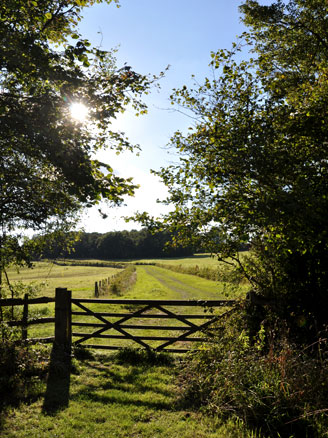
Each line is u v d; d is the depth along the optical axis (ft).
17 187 20.43
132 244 455.63
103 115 20.35
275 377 15.25
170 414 15.35
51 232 25.39
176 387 18.56
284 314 20.89
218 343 20.54
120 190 17.15
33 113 17.38
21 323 24.41
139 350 24.29
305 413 12.98
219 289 77.05
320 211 17.02
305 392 14.03
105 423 14.40
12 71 17.46
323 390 13.97
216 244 22.02
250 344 20.51
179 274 151.53
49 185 21.04
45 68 17.30
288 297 21.43
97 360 23.77
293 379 14.55
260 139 18.07
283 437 12.81
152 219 21.84
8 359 19.63
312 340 19.44
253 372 15.85
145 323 40.70
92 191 16.96
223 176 19.63
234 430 13.50
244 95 20.38
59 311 24.43
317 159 19.47
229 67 20.42
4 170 20.07
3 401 16.37
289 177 18.94
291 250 19.65
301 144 20.30
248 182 19.58
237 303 22.71
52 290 100.89
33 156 19.48
